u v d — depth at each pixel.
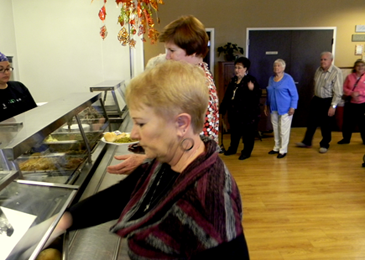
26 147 0.97
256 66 5.97
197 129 0.66
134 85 0.65
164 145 0.65
